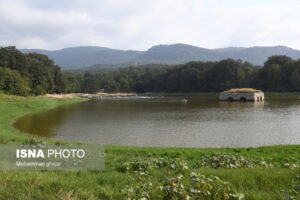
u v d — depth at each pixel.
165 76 196.50
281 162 17.33
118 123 46.50
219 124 44.38
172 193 7.73
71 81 162.50
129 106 82.25
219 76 171.62
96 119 52.00
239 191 9.26
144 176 11.04
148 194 8.20
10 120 48.84
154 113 61.41
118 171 12.96
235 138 33.62
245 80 165.25
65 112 65.31
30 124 45.22
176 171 12.18
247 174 11.10
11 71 106.31
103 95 161.38
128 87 197.38
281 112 61.09
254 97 101.44
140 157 17.89
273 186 9.98
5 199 8.02
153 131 38.50
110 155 17.52
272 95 132.50
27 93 109.12
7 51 126.88
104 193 9.00
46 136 34.88
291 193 8.76
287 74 152.75
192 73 181.38
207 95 152.00
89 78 189.12
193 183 8.24
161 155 19.47
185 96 143.50
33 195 8.41
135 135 35.75
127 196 8.38
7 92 100.00
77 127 42.44
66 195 8.48
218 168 14.16
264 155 19.72
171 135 35.56
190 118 52.12
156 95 161.50
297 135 35.31
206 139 33.06
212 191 8.28
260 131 38.03
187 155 19.44
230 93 105.75
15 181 9.31
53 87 138.75
